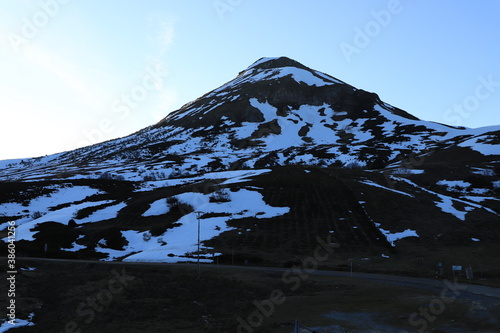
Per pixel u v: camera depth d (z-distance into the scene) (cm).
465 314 2703
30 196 10988
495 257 5684
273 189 9856
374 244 6625
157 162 17212
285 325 2677
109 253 6894
